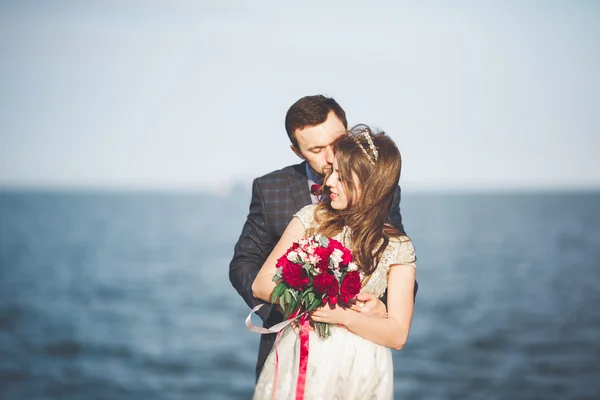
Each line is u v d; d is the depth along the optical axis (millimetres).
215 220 125438
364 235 2834
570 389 17609
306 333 2830
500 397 16891
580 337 24016
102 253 60594
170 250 64375
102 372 20156
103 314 30641
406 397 16875
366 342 2842
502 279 40469
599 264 47812
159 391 18188
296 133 3338
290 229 2996
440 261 50344
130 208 186750
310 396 2783
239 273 3482
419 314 29156
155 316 30172
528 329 25641
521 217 119688
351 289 2717
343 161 2857
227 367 20844
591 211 144000
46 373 19969
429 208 176375
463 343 23250
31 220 118312
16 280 42125
